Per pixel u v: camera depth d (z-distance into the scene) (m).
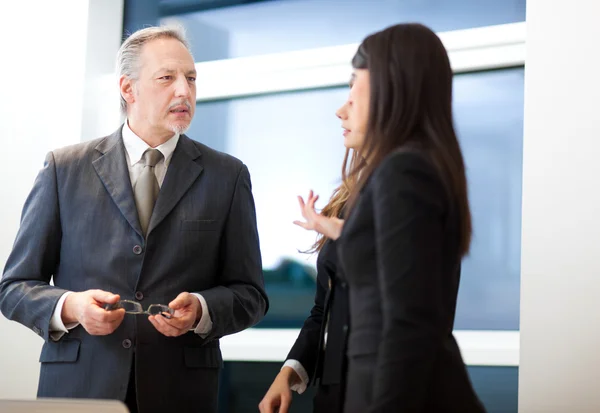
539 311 2.19
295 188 3.09
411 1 2.93
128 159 2.20
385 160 1.30
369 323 1.34
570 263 2.17
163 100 2.15
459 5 2.85
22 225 2.15
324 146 3.05
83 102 3.16
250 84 3.15
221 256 2.22
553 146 2.22
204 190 2.18
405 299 1.20
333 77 3.01
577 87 2.21
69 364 2.04
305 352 1.87
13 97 3.24
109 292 2.05
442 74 1.46
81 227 2.10
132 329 2.04
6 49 3.27
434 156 1.37
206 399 2.10
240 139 3.20
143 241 2.08
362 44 1.53
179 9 3.33
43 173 2.17
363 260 1.35
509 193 2.74
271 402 1.78
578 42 2.23
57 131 3.17
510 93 2.77
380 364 1.21
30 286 2.06
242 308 2.12
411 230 1.23
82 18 3.18
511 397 2.60
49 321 1.99
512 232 2.72
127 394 2.04
